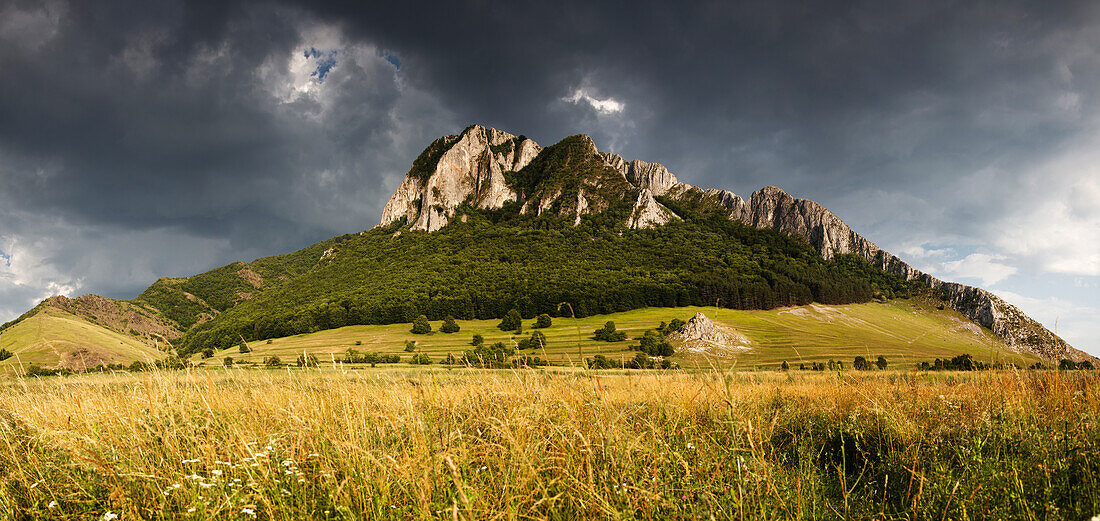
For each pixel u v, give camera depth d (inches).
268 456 160.1
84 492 142.9
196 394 222.5
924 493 144.5
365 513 128.0
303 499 141.9
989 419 197.2
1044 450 158.6
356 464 145.3
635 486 123.6
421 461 141.6
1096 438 161.8
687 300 5270.7
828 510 142.1
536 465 144.6
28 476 163.2
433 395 203.0
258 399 229.8
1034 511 127.0
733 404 181.9
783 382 407.2
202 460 155.3
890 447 192.4
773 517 123.8
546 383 207.2
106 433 177.8
